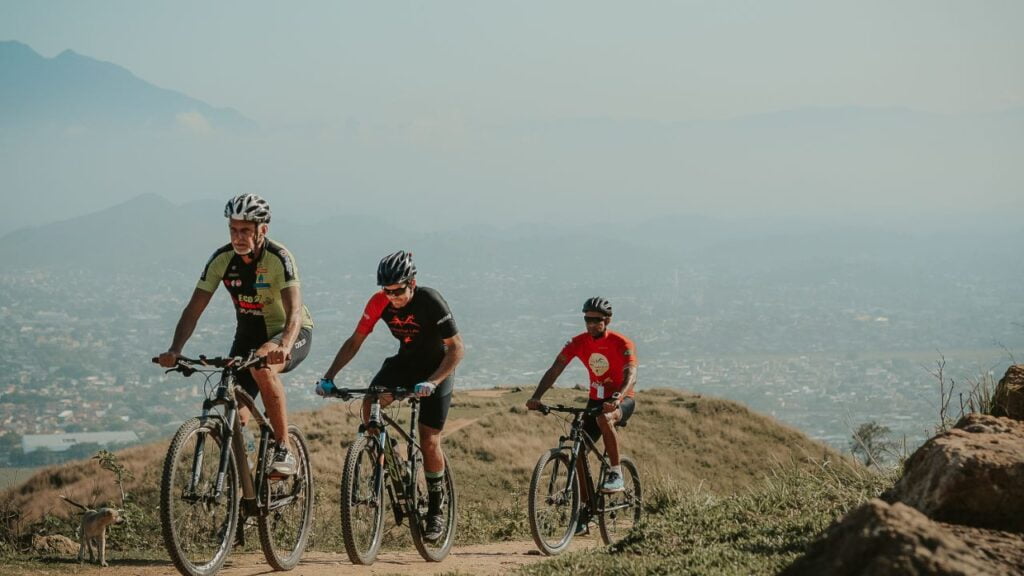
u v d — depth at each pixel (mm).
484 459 27047
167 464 5543
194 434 5785
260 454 6434
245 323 6582
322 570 6855
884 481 8172
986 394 7121
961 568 3301
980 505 4461
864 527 3574
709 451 30891
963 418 5410
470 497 23375
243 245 6137
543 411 9375
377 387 7344
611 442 9305
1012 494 4426
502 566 7535
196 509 5867
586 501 9469
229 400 5883
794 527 6609
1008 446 4684
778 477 9148
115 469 10695
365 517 7371
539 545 8789
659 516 7738
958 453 4617
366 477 7332
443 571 6980
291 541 7008
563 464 9391
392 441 7512
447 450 27844
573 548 9414
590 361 9523
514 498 17062
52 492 19984
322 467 23547
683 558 5707
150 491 18266
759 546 6066
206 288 6391
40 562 7469
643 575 5469
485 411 34125
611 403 9023
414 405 7602
